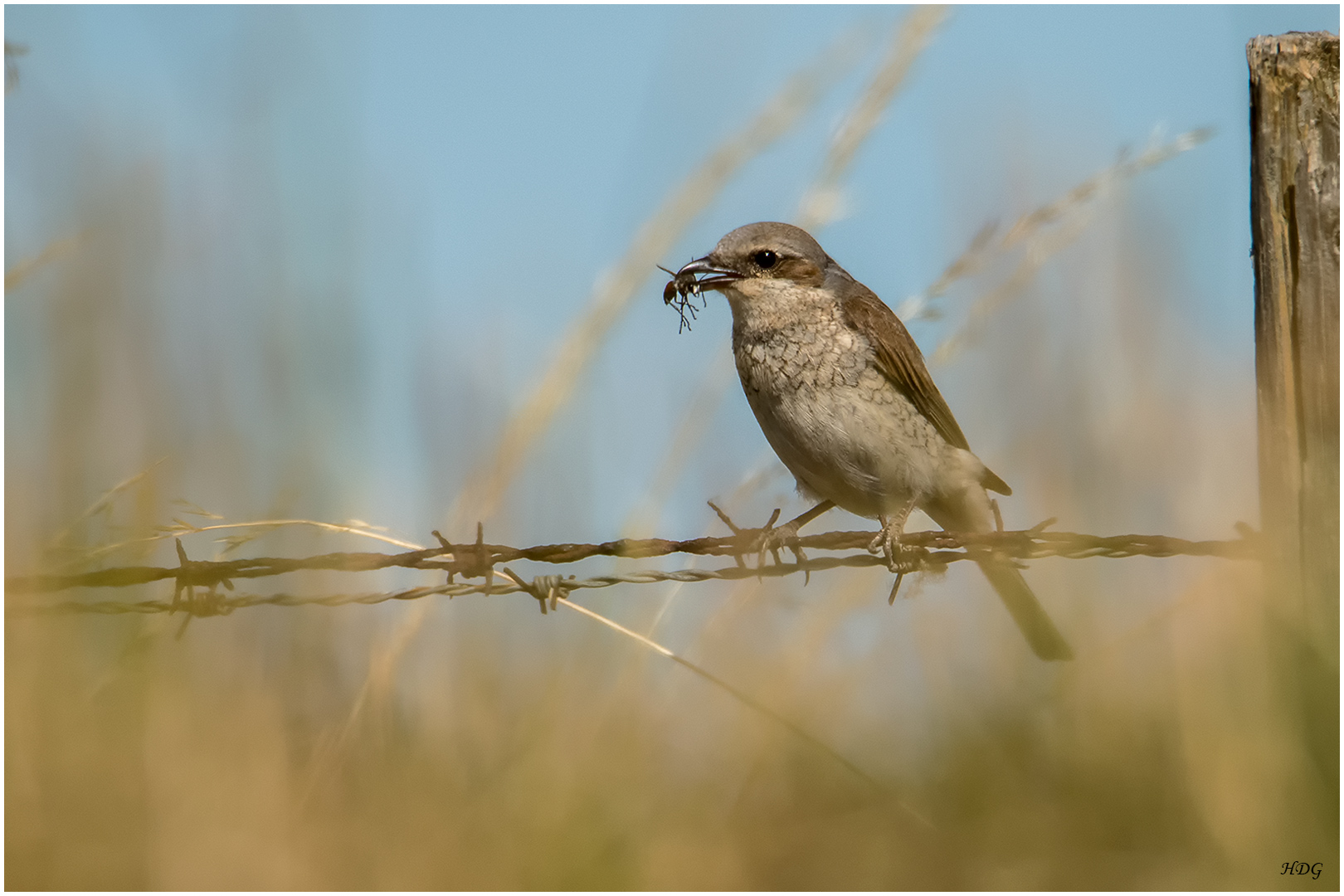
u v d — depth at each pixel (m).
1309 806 7.01
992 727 8.68
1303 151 7.46
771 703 8.92
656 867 7.59
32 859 6.98
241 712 7.92
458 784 7.98
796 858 8.19
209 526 7.95
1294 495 7.55
